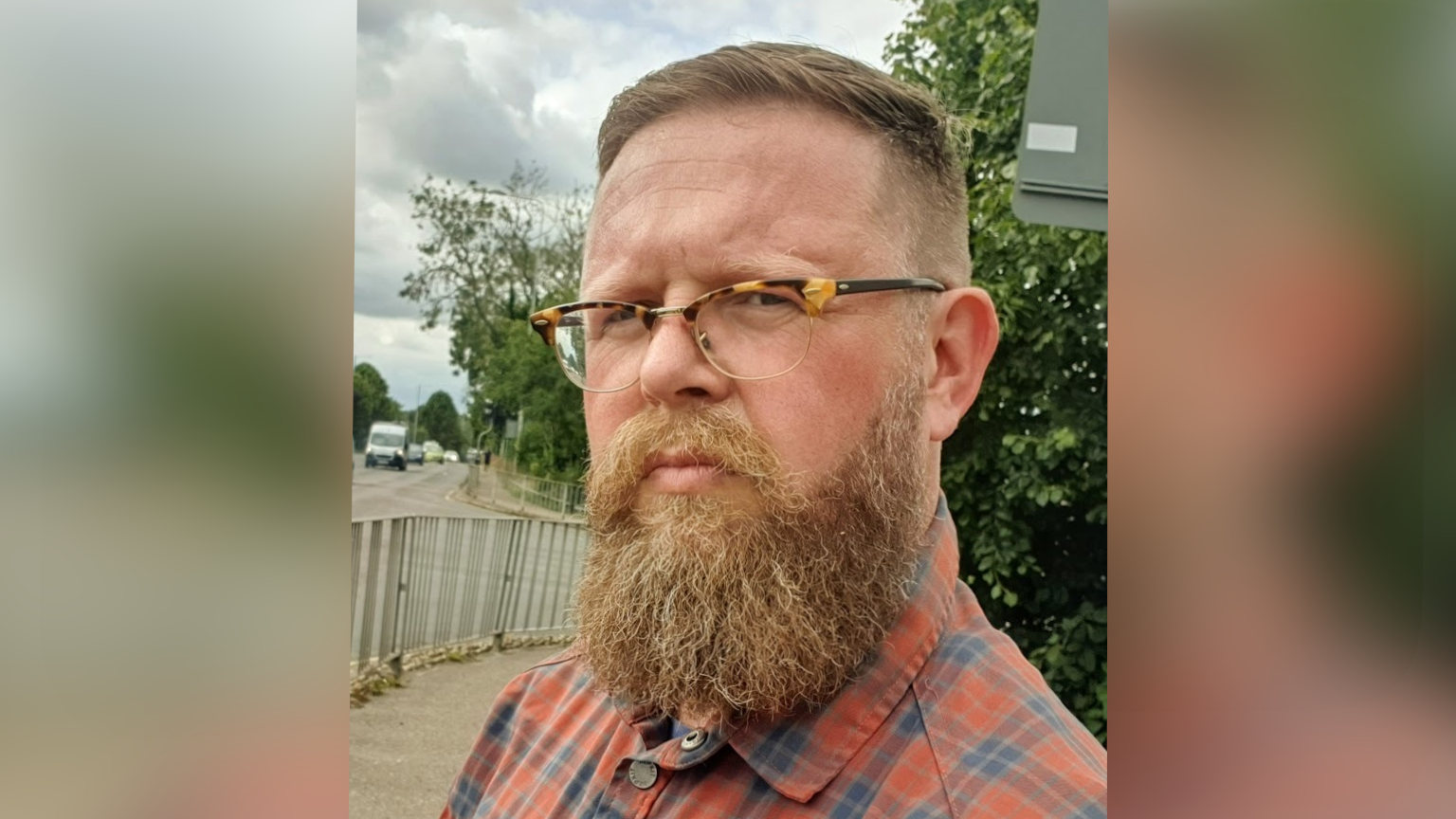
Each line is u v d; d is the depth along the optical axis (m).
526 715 1.27
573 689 1.26
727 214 0.94
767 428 0.92
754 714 0.94
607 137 1.08
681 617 0.91
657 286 0.97
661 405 0.95
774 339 0.93
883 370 0.96
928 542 1.08
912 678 0.96
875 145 1.00
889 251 0.99
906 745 0.91
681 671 0.91
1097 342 2.90
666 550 0.92
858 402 0.94
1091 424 2.89
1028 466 2.93
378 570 4.20
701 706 0.94
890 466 0.96
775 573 0.90
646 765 0.99
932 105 1.07
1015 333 2.91
